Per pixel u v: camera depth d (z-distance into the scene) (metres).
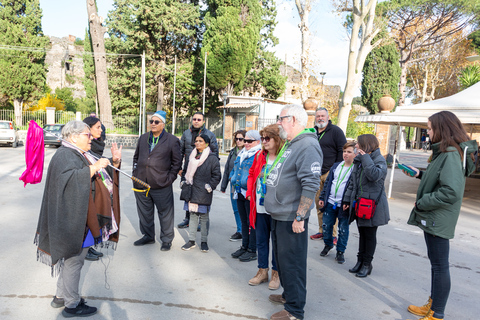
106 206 2.99
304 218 2.75
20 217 5.70
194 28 27.69
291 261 2.86
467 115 7.64
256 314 3.04
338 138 5.07
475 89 9.37
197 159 4.48
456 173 2.75
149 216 4.67
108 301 3.16
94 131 3.99
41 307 2.99
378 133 15.71
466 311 3.28
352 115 26.88
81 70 51.06
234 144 5.43
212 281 3.69
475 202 9.27
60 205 2.70
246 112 21.59
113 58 27.62
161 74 26.70
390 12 25.02
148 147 4.52
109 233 3.09
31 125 2.87
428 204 2.85
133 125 24.81
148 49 26.58
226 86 24.48
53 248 2.71
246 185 4.25
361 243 4.06
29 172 2.88
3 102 27.88
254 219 3.59
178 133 25.41
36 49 26.02
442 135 2.86
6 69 24.64
